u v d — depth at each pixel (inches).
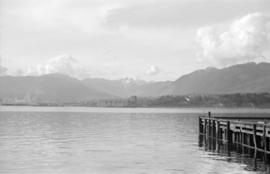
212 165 1263.5
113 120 4259.4
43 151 1590.8
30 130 2672.2
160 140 2027.6
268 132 1378.0
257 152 1486.2
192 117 5211.6
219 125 1882.4
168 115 6058.1
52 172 1163.9
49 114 6181.1
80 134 2372.0
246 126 1573.6
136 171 1174.3
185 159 1385.3
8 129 2753.4
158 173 1144.8
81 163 1305.4
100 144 1841.8
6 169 1205.1
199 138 2117.4
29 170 1190.3
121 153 1534.2
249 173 1135.0
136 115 6013.8
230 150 1616.6
